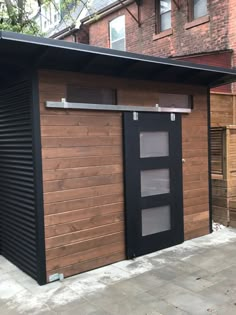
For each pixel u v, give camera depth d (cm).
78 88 390
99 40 1202
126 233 431
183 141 491
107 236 417
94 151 403
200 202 514
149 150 452
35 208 368
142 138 444
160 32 958
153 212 458
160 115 460
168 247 472
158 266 409
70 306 322
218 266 405
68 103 374
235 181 563
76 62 373
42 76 361
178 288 353
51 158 371
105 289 354
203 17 821
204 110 516
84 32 1259
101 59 368
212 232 532
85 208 398
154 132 455
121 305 321
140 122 439
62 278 380
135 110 432
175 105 483
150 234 454
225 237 509
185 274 385
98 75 403
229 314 302
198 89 506
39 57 339
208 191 524
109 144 416
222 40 780
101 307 319
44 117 365
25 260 399
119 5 1067
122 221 430
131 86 432
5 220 443
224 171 555
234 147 558
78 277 385
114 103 421
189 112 490
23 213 397
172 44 913
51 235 373
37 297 341
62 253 382
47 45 309
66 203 383
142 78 439
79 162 392
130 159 431
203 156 516
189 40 864
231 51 750
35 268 378
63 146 379
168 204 472
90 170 401
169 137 471
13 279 385
